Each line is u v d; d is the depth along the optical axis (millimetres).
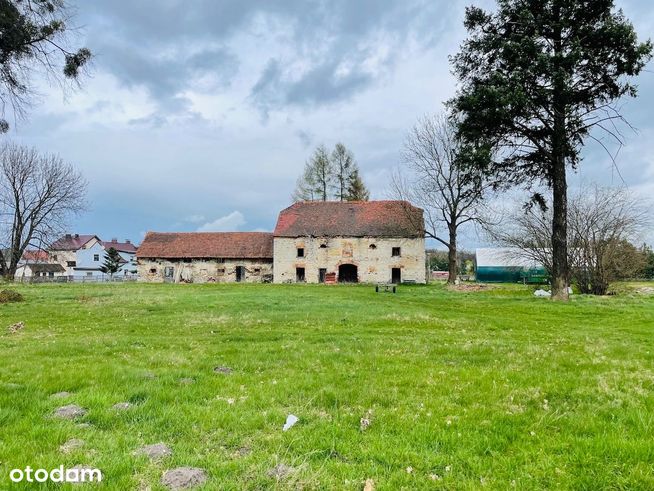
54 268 95438
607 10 24531
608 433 4922
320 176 74562
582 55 23469
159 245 66938
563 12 24719
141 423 5383
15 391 6477
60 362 8812
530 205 29953
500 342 11766
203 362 8875
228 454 4598
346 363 8969
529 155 27797
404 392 6758
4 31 15414
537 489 3908
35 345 11258
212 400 6262
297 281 60188
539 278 65438
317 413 5812
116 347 10852
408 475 4152
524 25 25203
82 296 27938
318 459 4531
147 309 21016
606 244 34281
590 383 7027
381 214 62125
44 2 16516
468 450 4648
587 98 25641
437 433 5062
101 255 105188
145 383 6953
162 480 4039
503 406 6000
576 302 23984
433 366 8617
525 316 19578
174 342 11797
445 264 118125
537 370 8156
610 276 34469
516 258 47906
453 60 28281
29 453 4453
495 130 27219
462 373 7867
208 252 64688
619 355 9977
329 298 27703
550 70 23578
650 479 3955
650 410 5633
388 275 58812
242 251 64438
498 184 29656
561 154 26266
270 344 11461
